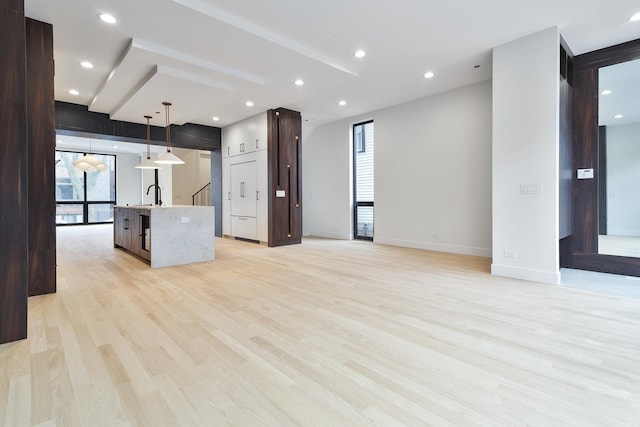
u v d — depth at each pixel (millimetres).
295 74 4684
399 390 1611
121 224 6047
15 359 1923
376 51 4141
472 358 1932
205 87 4648
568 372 1771
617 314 2641
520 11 3248
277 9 3221
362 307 2842
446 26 3531
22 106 2279
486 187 5215
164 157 5422
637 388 1616
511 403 1504
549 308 2791
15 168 2227
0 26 2211
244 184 7246
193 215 4859
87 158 9812
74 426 1355
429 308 2811
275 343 2141
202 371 1793
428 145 5945
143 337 2234
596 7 3172
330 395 1572
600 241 4109
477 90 5281
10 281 2172
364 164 7352
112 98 5410
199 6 3100
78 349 2053
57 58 4199
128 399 1539
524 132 3738
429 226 5992
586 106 4145
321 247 6391
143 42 3678
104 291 3350
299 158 6965
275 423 1373
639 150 4008
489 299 3049
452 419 1391
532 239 3703
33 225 3191
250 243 6969
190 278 3900
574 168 4238
